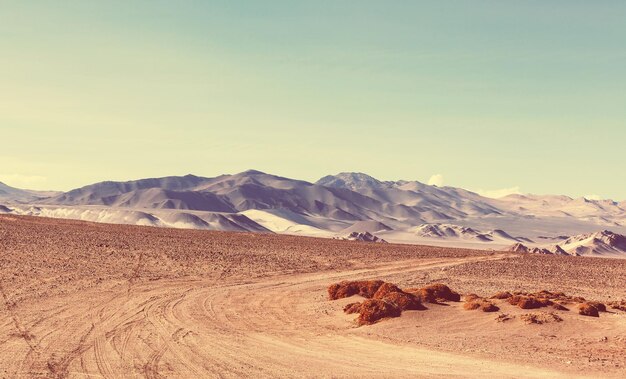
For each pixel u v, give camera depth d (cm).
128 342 3225
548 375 2770
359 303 4347
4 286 4800
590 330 3619
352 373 2770
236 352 3108
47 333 3347
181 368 2766
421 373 2786
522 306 4069
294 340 3441
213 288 5444
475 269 7775
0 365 2705
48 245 7775
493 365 2936
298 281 6222
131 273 6047
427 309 4062
